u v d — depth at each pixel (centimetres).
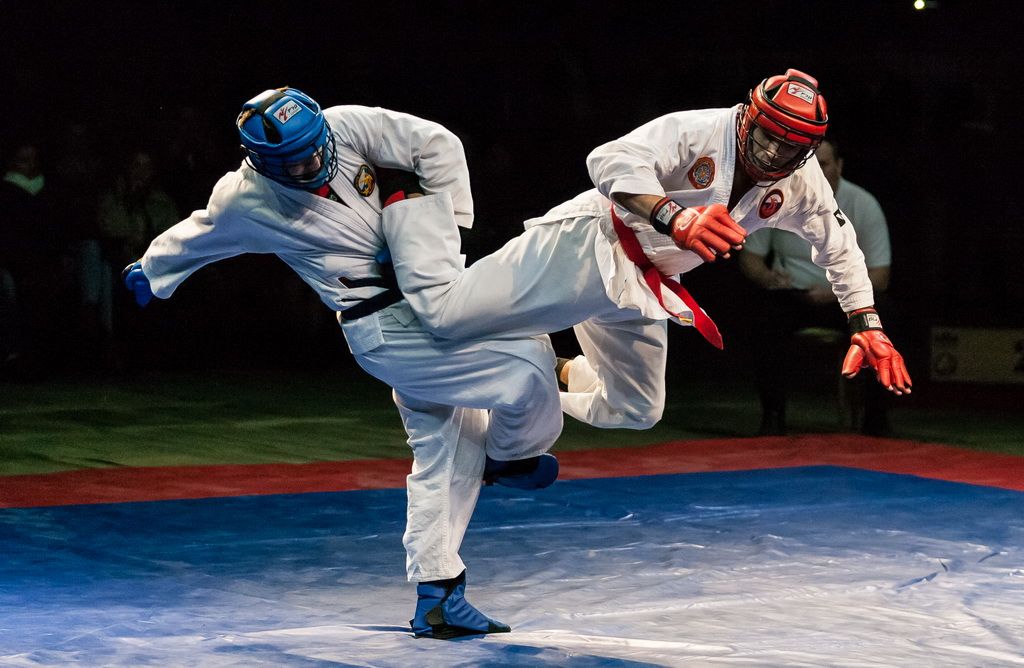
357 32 2870
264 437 1670
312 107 684
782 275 1695
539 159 2814
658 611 791
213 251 764
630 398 781
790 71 675
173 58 2808
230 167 2612
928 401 2108
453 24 2877
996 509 1174
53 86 2731
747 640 714
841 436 1716
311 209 716
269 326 2559
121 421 1784
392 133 717
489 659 663
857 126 2773
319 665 646
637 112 2870
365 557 947
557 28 2880
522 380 726
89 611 770
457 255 728
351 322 743
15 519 1070
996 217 2741
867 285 787
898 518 1125
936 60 2805
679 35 2881
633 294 707
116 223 2283
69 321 2341
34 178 2284
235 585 852
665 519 1112
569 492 1255
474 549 979
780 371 1720
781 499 1227
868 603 813
